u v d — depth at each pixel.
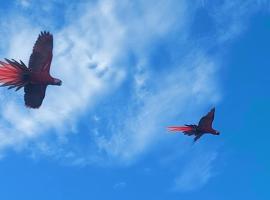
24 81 6.42
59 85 6.64
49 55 6.64
